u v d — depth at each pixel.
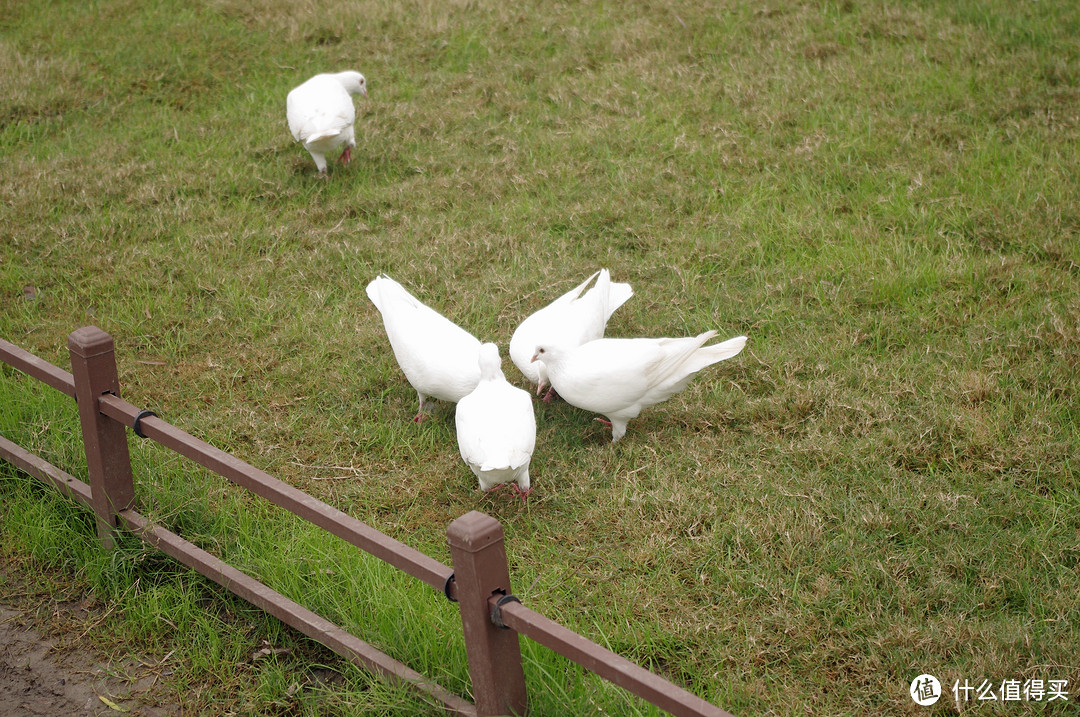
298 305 5.89
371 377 5.23
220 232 6.64
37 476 4.32
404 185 7.12
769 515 4.01
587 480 4.41
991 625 3.46
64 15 10.06
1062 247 5.60
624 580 3.84
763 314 5.45
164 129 8.10
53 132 8.21
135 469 4.40
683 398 4.89
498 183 6.98
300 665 3.57
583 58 8.70
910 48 8.30
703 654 3.48
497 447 4.02
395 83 8.71
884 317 5.29
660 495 4.21
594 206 6.60
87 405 3.77
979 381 4.66
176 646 3.68
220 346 5.59
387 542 2.95
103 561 3.96
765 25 8.96
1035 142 6.82
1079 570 3.68
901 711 3.19
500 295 5.84
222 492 4.37
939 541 3.86
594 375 4.38
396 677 3.13
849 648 3.44
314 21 9.60
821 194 6.57
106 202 7.06
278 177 7.27
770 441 4.54
